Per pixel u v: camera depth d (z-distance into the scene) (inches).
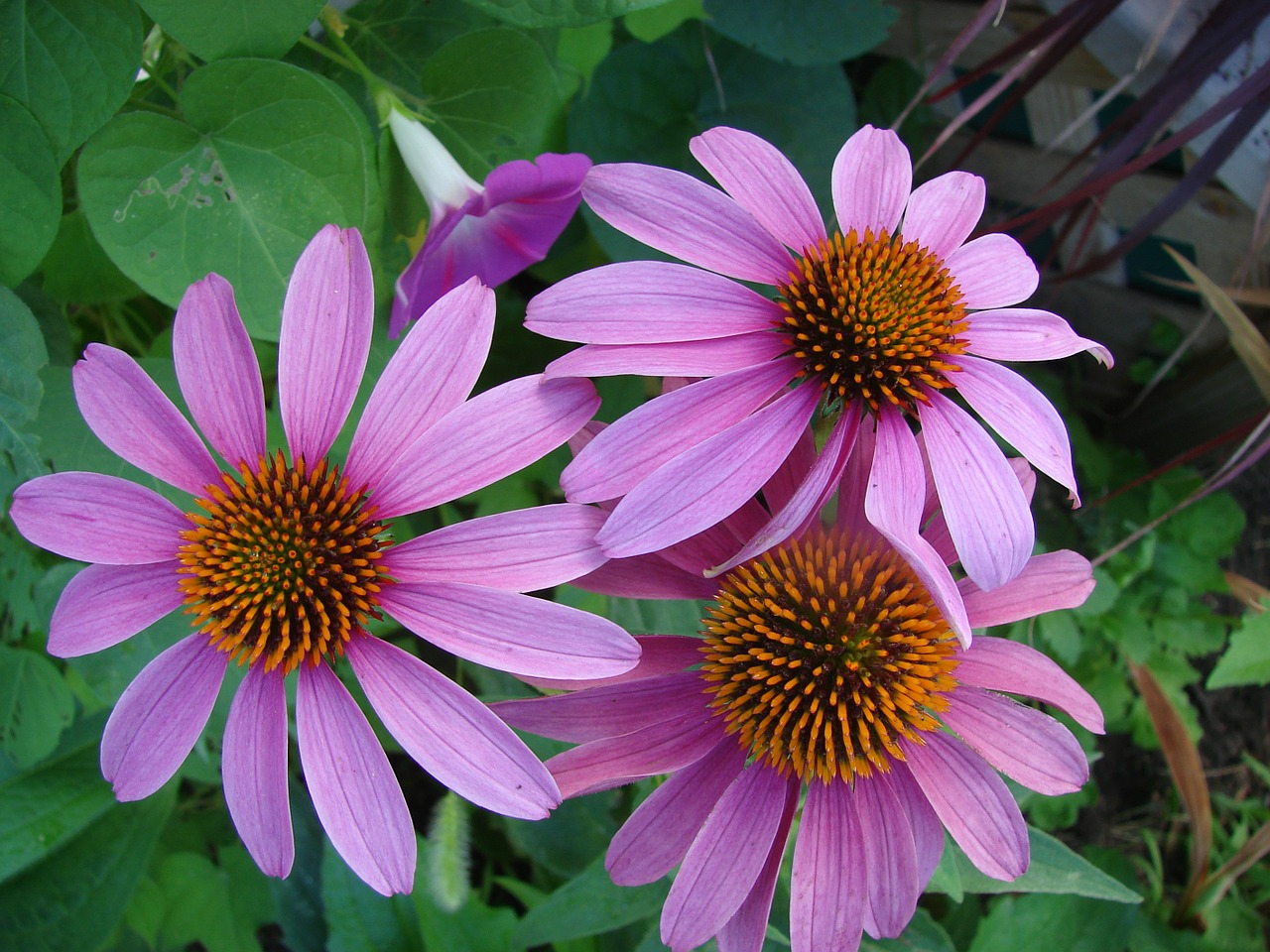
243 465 8.9
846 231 9.3
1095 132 14.9
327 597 8.9
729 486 8.5
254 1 9.0
